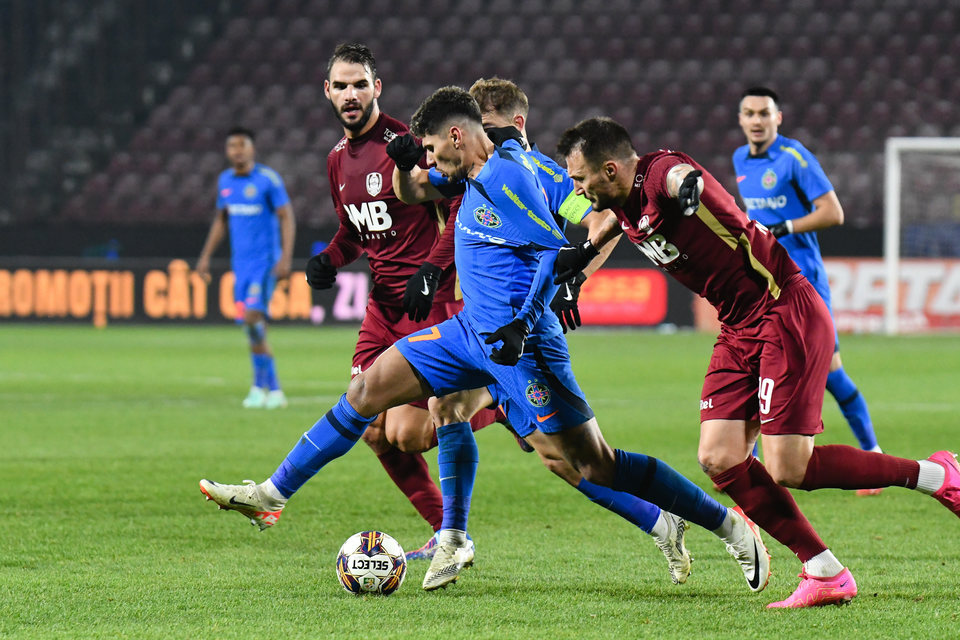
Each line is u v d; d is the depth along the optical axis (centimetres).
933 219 8181
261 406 4144
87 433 3441
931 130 9825
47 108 10550
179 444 3219
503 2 10850
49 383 4925
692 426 3569
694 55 10406
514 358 1535
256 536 2056
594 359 5988
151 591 1633
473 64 10450
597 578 1731
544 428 1630
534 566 1817
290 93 10412
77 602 1562
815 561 1553
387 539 1638
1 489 2520
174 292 8412
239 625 1439
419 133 1625
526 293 1628
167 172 9994
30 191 10056
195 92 10481
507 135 1725
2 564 1820
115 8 10881
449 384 1672
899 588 1648
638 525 1684
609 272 8125
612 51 10475
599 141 1538
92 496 2441
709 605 1555
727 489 1636
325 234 8331
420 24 10744
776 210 2745
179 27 10919
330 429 1658
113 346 6875
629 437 3325
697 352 6419
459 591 1644
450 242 1783
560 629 1420
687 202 1476
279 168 9850
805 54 10319
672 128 9975
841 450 1628
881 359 5975
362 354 2106
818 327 1625
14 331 8094
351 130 2056
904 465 1641
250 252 4141
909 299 8012
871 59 10244
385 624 1445
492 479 2684
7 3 10688
